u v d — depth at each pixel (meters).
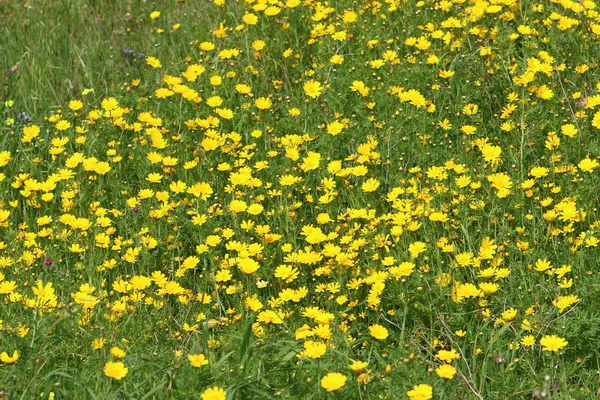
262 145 4.22
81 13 5.32
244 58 4.68
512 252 3.52
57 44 5.06
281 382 3.10
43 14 5.30
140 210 3.88
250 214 3.84
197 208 3.79
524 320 3.26
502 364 3.19
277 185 3.97
